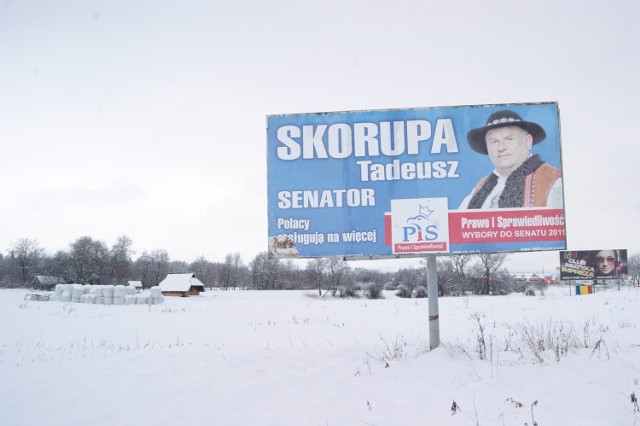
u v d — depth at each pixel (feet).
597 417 16.52
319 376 25.11
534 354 27.35
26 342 48.29
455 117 30.04
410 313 84.12
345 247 29.66
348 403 20.02
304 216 30.01
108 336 54.75
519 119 29.66
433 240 29.35
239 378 25.94
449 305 104.78
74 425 19.20
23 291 263.29
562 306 83.10
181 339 51.01
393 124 30.27
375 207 29.84
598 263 165.58
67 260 318.86
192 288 234.58
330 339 47.62
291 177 30.32
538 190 29.14
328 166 30.27
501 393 19.90
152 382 26.13
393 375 24.07
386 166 30.01
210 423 18.63
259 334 55.11
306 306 125.70
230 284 385.09
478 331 47.98
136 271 378.53
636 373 22.36
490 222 29.17
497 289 209.26
